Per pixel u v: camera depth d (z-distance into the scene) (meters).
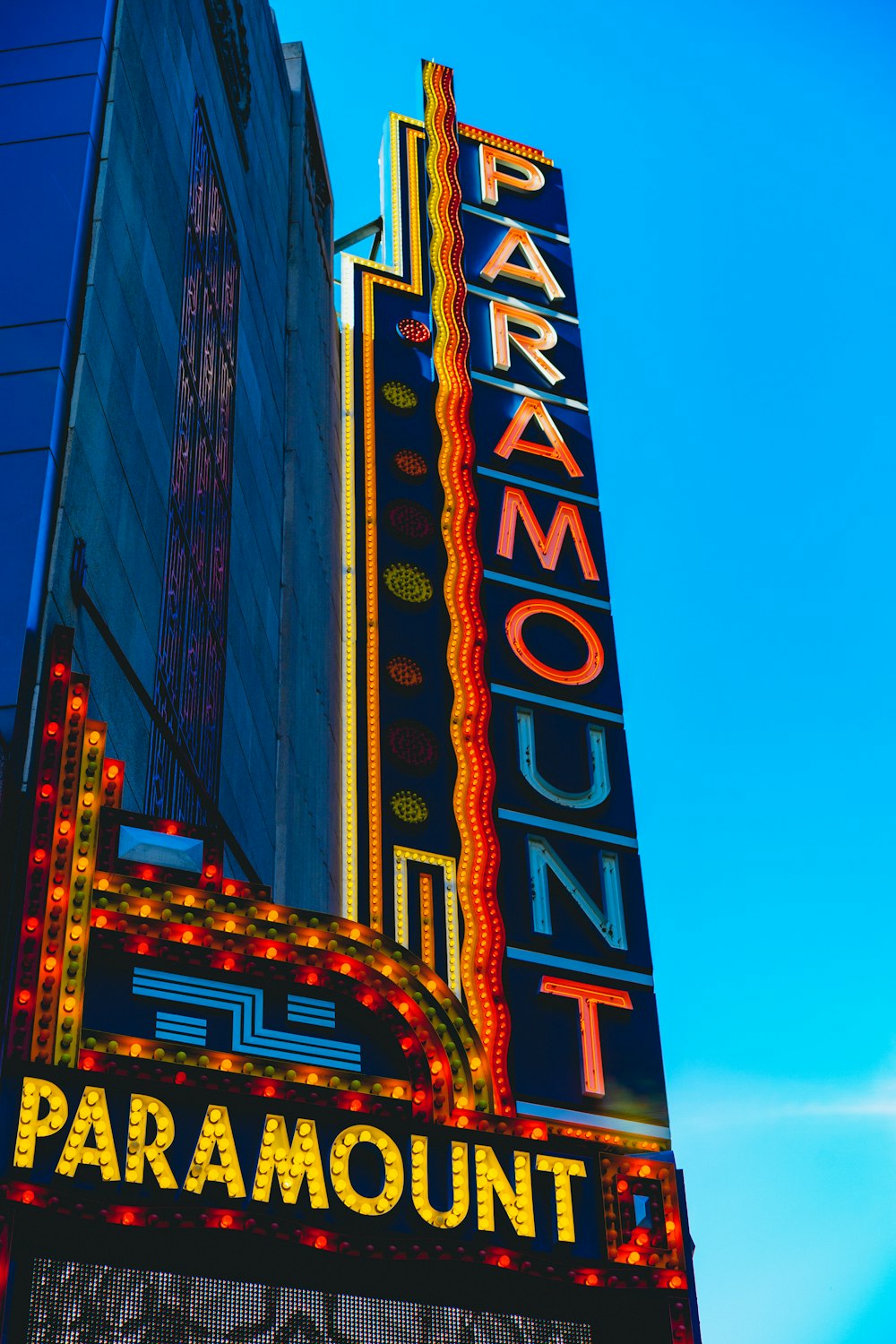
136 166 23.39
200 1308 14.09
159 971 15.77
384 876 24.47
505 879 25.09
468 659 27.20
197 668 23.39
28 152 21.38
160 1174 14.36
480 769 25.91
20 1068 14.18
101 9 23.27
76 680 16.44
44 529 17.69
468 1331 15.45
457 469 29.94
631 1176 17.19
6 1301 13.20
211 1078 15.23
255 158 33.28
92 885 15.64
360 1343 14.76
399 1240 15.33
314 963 16.58
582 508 30.92
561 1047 23.47
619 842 26.31
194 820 22.14
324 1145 15.50
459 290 33.12
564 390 33.12
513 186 36.44
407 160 35.47
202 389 25.98
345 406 30.56
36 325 19.47
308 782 29.86
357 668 26.77
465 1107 16.83
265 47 36.47
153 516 22.00
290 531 31.30
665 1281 16.58
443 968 23.67
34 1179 13.73
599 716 27.78
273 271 33.94
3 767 15.62
